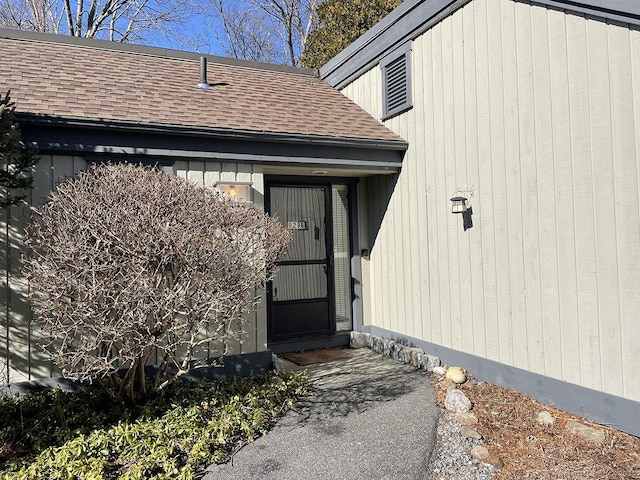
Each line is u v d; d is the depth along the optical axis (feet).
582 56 12.26
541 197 13.50
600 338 11.96
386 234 21.36
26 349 14.10
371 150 19.47
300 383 15.44
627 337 11.35
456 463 10.46
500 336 15.06
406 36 19.43
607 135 11.69
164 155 15.70
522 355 14.25
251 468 10.21
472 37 15.92
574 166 12.53
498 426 12.30
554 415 12.74
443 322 17.63
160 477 9.55
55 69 18.63
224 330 16.08
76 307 10.84
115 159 15.29
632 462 10.25
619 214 11.46
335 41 45.29
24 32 21.42
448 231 17.26
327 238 21.97
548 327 13.38
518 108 14.17
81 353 10.98
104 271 10.87
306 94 23.66
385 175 21.35
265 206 20.56
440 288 17.75
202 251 11.81
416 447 11.02
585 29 12.17
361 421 12.63
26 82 16.51
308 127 18.67
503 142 14.75
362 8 44.60
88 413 12.45
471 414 12.88
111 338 11.07
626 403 11.38
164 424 11.67
